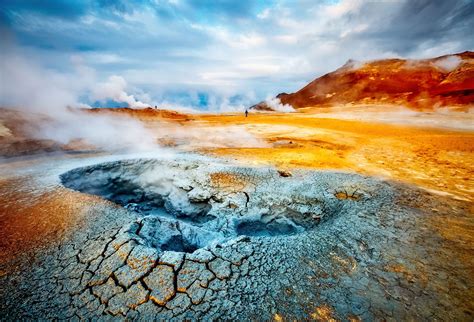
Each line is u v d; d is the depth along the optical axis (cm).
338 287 330
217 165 887
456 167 898
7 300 316
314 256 390
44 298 319
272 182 755
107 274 351
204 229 566
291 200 668
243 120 2962
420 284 338
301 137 1603
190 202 755
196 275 345
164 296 315
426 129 1970
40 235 438
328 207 621
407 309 299
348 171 849
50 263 374
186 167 889
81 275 352
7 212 515
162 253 384
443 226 485
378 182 736
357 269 365
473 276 352
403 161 990
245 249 402
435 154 1098
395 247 417
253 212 649
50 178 739
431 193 652
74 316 296
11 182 698
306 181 754
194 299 311
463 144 1289
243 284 332
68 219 490
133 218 496
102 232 443
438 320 286
